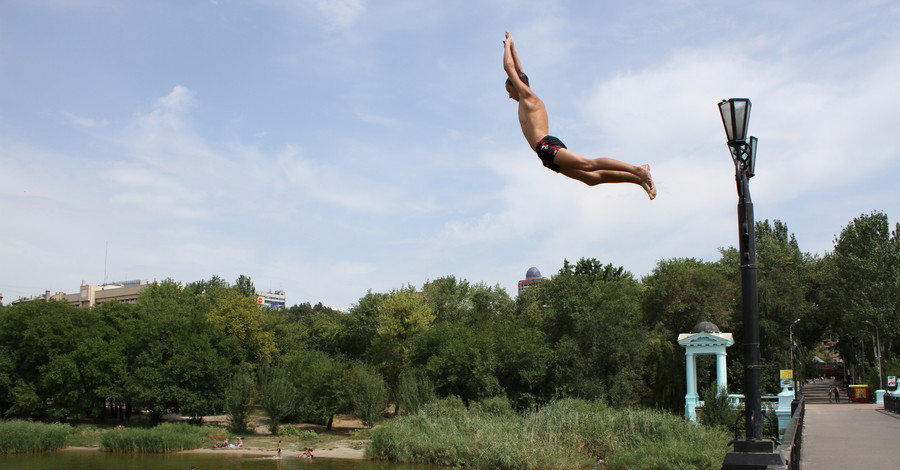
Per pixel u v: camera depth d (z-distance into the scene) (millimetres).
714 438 39625
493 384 61594
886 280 63875
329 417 72375
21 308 70500
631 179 7395
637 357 61906
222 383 70250
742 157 12203
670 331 68250
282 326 93000
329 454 54562
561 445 43844
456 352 63781
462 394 65625
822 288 72938
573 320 63438
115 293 144125
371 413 67000
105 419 78000
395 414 77250
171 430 61344
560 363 62250
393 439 51094
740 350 64938
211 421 79312
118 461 51938
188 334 70938
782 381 41781
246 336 84562
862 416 37719
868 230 67250
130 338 70062
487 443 45688
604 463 41156
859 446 22672
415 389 61969
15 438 56750
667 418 44094
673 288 67312
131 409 83312
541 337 65188
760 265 68562
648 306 69875
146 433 58250
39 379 68562
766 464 10750
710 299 65750
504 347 64188
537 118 7910
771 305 63000
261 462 50844
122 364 69250
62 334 70312
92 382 67688
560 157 7512
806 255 77688
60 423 64188
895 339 72875
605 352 61625
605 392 60062
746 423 11336
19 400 66438
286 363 80188
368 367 73500
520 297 98500
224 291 100500
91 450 58438
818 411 43000
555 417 47719
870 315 62531
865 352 83938
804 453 20844
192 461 51656
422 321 78062
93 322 75938
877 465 18172
